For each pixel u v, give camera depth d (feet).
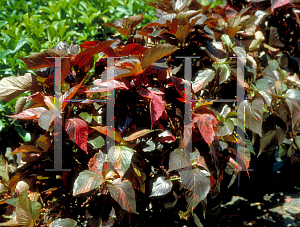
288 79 8.77
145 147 5.54
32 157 5.31
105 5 11.63
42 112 4.73
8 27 10.12
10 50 8.92
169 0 6.59
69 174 5.24
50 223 5.08
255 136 8.19
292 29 9.73
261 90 7.11
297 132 9.00
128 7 11.57
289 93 7.98
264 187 9.79
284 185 10.32
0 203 5.21
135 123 5.39
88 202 5.30
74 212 5.34
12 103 8.70
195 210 6.49
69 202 5.46
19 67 9.38
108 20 11.00
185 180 5.01
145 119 5.48
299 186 10.25
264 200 9.48
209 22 6.54
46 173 5.30
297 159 10.13
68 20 10.78
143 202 5.77
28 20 9.85
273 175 10.89
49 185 5.39
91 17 10.68
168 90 5.71
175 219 6.06
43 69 5.45
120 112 5.32
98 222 4.84
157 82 5.90
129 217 5.60
